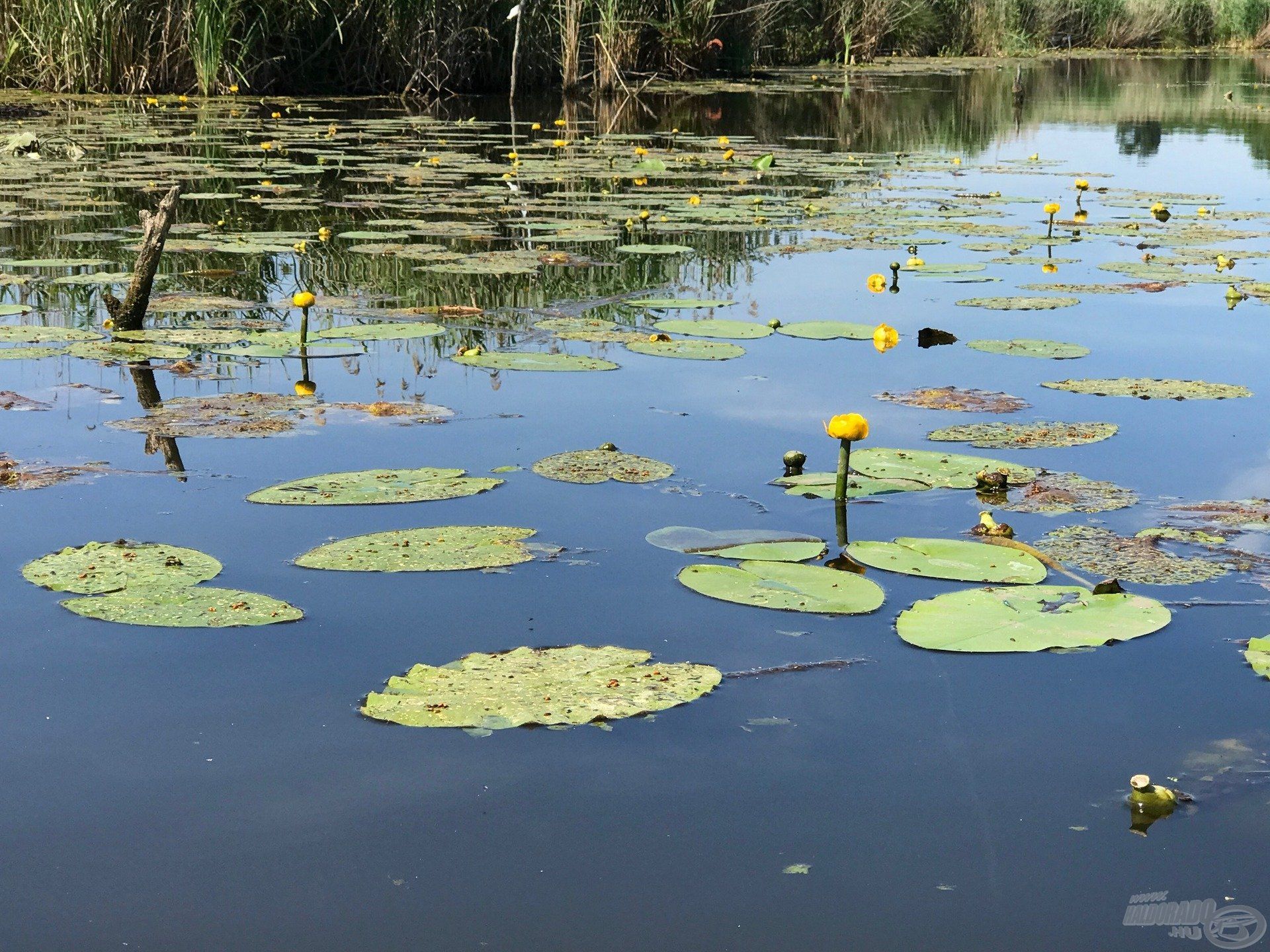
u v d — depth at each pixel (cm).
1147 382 422
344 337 477
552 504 309
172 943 160
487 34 1598
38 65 1394
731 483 326
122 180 870
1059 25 2919
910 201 885
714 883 173
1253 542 288
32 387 406
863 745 206
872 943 162
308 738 205
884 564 272
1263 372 446
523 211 805
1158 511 308
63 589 255
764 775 197
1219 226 788
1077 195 923
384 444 355
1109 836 184
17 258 627
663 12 1817
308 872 174
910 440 364
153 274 487
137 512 300
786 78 1933
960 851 180
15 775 194
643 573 269
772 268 641
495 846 180
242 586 260
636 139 1259
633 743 204
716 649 237
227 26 1425
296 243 661
